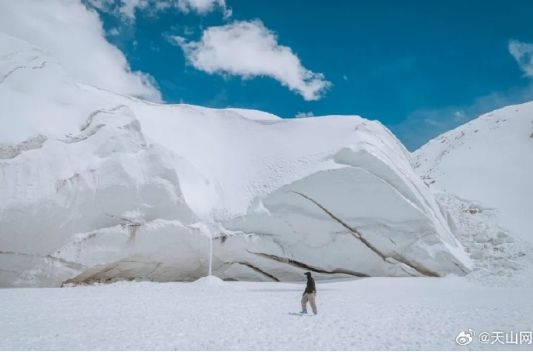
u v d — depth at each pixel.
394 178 25.69
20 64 26.33
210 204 26.42
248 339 9.40
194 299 16.36
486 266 24.58
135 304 14.83
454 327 10.79
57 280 20.45
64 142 23.31
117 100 31.92
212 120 34.22
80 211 21.75
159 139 29.86
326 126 31.31
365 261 24.84
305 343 9.05
